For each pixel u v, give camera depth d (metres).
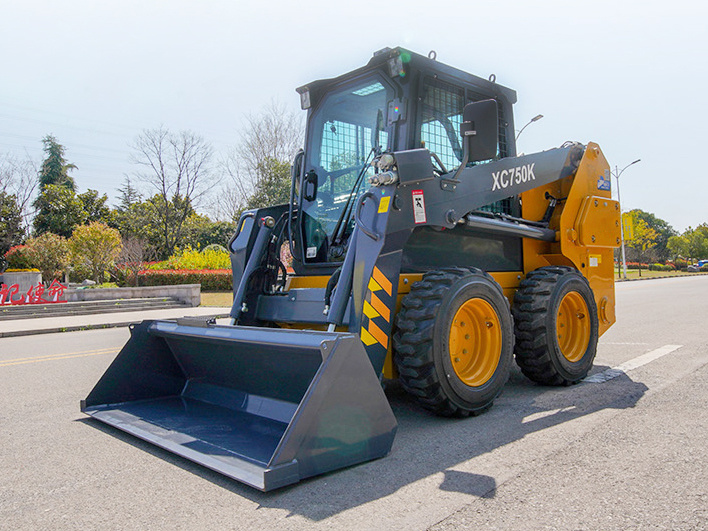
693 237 74.50
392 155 3.27
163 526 2.10
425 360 3.14
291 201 4.36
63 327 11.43
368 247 3.23
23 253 25.92
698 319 8.71
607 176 5.26
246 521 2.12
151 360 3.92
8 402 4.41
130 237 29.72
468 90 4.31
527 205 4.68
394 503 2.23
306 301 3.64
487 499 2.24
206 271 21.84
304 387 3.11
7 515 2.26
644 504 2.16
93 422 3.70
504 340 3.62
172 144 33.00
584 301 4.49
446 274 3.38
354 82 4.18
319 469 2.47
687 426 3.16
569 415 3.49
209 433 3.06
